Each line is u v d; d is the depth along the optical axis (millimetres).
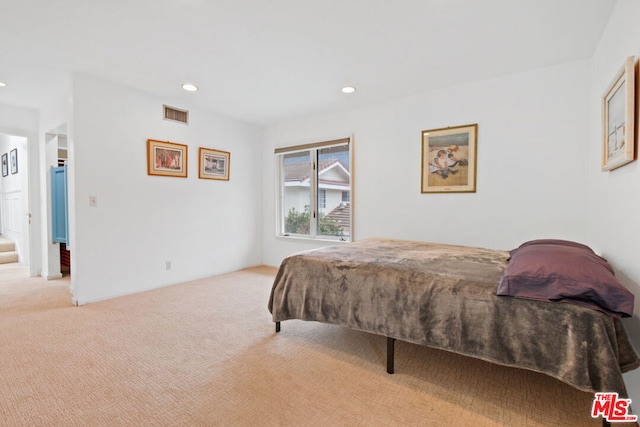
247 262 4746
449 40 2312
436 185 3332
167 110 3664
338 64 2719
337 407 1536
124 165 3309
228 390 1673
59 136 4156
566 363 1344
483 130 3047
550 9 1931
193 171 3975
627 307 1285
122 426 1400
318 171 4391
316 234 4434
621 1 1764
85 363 1944
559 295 1383
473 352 1564
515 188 2910
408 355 2070
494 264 2018
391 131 3627
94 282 3117
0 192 5816
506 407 1530
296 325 2588
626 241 1633
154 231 3596
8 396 1610
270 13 1990
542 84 2762
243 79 3055
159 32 2225
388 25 2121
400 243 2996
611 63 1974
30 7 1931
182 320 2662
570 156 2664
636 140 1504
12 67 2824
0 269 4562
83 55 2588
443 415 1479
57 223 3916
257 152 4855
